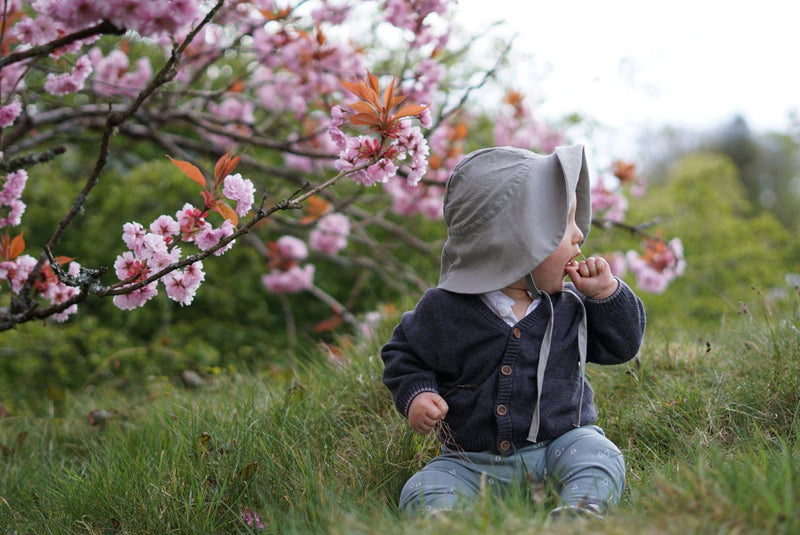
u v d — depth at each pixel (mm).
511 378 2289
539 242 2271
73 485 2693
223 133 5035
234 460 2641
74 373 6691
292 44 4664
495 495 2170
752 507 1633
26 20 2910
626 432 2793
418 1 4199
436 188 6266
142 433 3348
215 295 7871
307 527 2123
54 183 7820
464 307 2354
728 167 13734
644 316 2490
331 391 3402
